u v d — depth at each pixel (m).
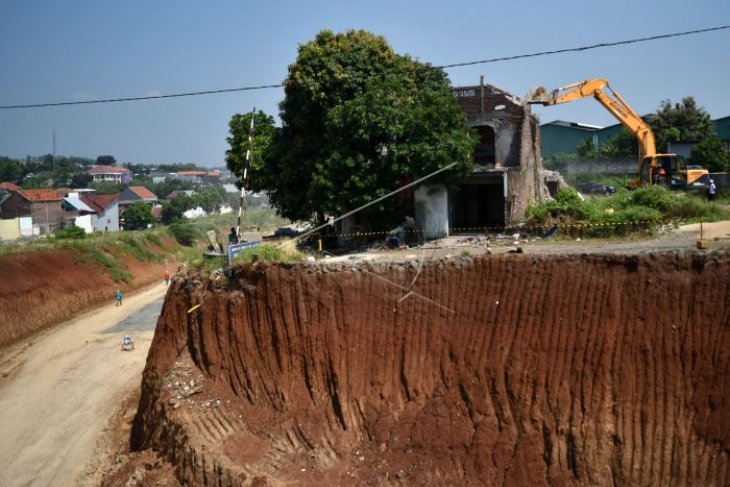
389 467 14.83
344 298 17.08
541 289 15.18
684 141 55.78
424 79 27.83
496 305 15.57
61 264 43.09
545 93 32.97
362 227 25.66
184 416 17.53
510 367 14.80
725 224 22.84
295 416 16.48
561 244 21.72
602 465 13.26
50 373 29.45
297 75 26.70
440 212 25.12
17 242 50.00
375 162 24.39
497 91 28.92
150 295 45.53
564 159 61.34
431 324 16.12
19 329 35.00
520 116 28.59
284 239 27.39
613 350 14.03
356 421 15.89
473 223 29.81
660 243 20.05
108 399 25.94
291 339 17.42
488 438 14.38
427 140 23.78
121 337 34.25
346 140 24.73
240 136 30.62
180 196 86.62
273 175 28.27
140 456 18.50
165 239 63.28
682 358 13.48
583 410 13.84
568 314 14.73
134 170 179.00
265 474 15.29
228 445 16.45
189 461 16.41
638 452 13.12
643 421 13.32
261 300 18.17
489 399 14.81
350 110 24.14
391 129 23.58
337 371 16.47
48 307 38.16
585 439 13.52
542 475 13.66
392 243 24.03
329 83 26.36
